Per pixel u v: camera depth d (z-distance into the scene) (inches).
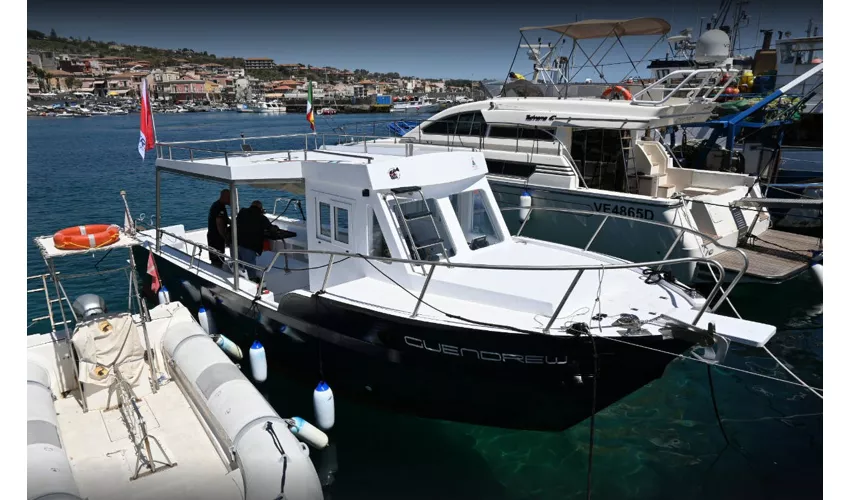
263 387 292.5
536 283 243.4
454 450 245.4
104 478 208.4
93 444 229.9
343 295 248.8
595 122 433.7
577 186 436.1
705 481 230.4
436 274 253.0
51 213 727.1
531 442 252.8
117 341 254.5
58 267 495.2
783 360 332.5
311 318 257.1
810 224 482.3
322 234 290.4
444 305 237.3
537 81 576.4
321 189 283.6
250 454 202.4
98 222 683.4
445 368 229.8
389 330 232.5
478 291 237.9
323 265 279.9
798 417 275.6
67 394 264.7
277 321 275.1
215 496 199.2
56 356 268.1
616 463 241.3
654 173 469.7
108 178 999.6
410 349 232.1
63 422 243.8
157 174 354.6
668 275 255.9
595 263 272.7
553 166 442.0
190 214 725.3
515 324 217.3
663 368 220.7
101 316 251.4
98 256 522.3
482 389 229.8
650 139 502.9
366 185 254.5
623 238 403.9
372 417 265.0
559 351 209.9
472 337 216.8
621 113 436.5
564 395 221.8
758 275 357.7
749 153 553.9
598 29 509.0
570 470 236.4
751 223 426.9
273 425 214.7
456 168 281.6
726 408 283.9
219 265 350.9
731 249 224.1
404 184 261.3
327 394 239.9
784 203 376.5
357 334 243.6
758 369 323.3
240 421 218.5
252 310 287.1
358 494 219.1
